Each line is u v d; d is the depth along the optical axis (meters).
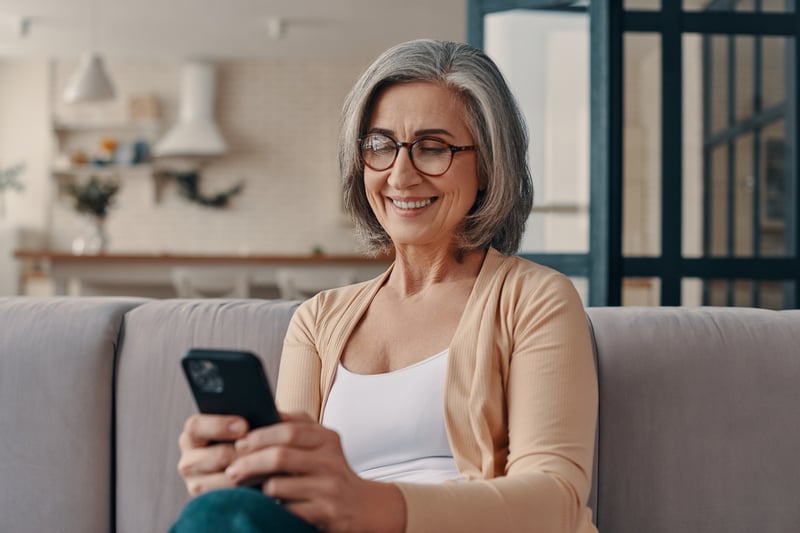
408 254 1.32
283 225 9.05
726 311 1.59
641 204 3.03
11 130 8.97
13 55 8.54
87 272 6.30
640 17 3.04
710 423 1.47
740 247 3.09
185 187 8.96
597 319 1.56
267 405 0.89
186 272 6.23
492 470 1.16
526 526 0.96
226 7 6.98
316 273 6.29
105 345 1.62
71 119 9.02
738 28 3.08
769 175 3.13
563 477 1.03
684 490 1.46
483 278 1.28
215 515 0.83
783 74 3.12
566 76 3.21
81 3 6.89
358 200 1.38
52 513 1.57
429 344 1.26
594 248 3.04
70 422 1.59
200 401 0.93
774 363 1.48
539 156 3.23
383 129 1.27
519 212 1.36
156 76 9.04
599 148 3.02
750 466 1.46
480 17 3.34
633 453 1.47
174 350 1.60
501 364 1.21
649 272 3.02
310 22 7.40
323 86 9.01
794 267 3.12
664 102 3.04
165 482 1.56
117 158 8.88
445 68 1.26
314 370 1.33
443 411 1.20
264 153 9.04
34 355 1.61
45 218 8.95
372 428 1.22
